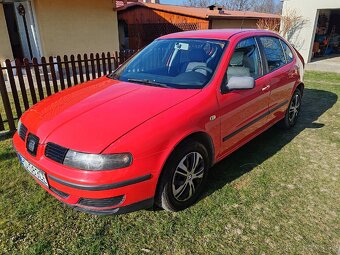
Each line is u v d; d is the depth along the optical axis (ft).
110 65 21.45
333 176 11.34
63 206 9.36
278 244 7.97
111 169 7.37
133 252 7.68
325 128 16.20
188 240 8.09
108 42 38.52
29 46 34.27
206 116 9.24
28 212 9.06
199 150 9.30
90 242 7.97
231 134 10.69
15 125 16.05
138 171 7.63
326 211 9.30
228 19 58.03
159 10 57.57
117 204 7.75
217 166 11.96
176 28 57.06
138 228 8.51
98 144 7.47
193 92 9.53
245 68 11.12
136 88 10.09
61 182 7.65
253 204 9.59
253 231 8.43
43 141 8.16
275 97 13.30
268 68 12.89
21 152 8.87
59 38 33.42
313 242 8.04
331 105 20.57
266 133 15.47
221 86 10.04
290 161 12.44
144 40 59.62
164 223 8.71
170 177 8.47
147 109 8.58
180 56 11.41
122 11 60.39
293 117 16.02
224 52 10.75
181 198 9.14
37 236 8.14
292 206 9.51
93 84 11.31
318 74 33.55
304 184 10.76
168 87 9.99
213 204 9.57
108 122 8.08
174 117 8.44
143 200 8.04
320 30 53.36
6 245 7.80
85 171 7.39
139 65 12.00
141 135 7.74
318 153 13.20
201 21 54.03
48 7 31.73
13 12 33.91
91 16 35.76
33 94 16.84
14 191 10.11
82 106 9.09
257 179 11.02
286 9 45.47
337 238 8.20
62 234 8.23
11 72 15.35
